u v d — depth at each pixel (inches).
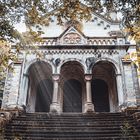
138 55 409.4
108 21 924.0
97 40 768.9
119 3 242.1
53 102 647.1
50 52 735.1
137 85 698.8
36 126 414.0
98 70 818.2
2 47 348.8
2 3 269.9
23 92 673.6
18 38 352.5
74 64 748.0
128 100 639.8
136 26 266.8
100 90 850.8
